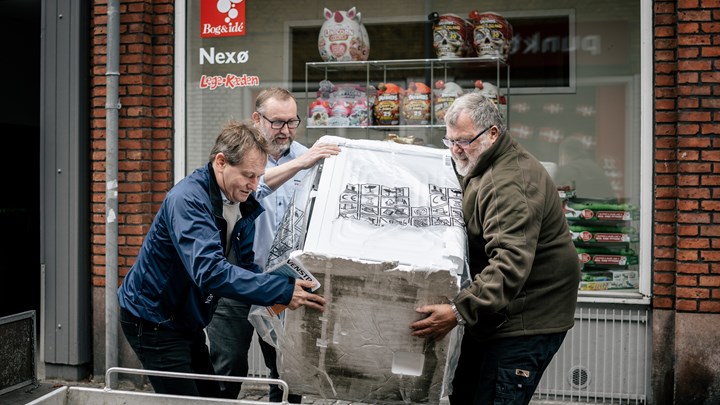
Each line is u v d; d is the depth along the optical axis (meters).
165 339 3.37
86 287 6.12
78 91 6.02
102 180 6.02
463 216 3.32
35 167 8.96
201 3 6.16
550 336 3.41
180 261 3.28
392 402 3.19
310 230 3.01
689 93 5.09
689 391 5.14
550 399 5.56
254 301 2.97
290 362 3.15
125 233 5.98
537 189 3.28
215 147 3.22
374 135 5.91
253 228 3.61
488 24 5.80
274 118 3.97
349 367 3.12
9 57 8.41
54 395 2.92
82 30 6.04
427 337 3.01
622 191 5.59
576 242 5.58
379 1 6.00
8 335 5.36
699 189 5.08
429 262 2.90
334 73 6.01
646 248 5.37
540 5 5.76
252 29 6.13
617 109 5.62
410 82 5.93
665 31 5.23
